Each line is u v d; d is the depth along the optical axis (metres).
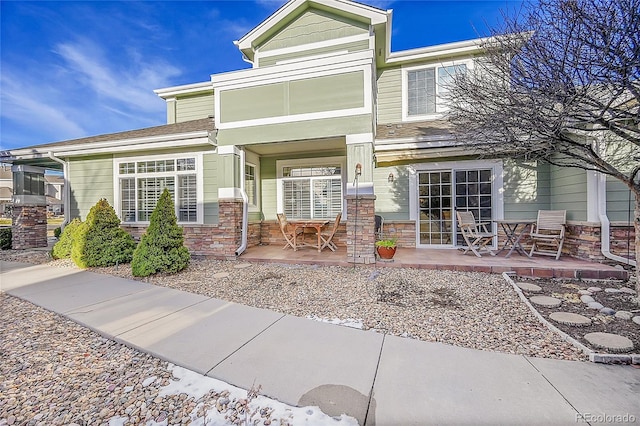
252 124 9.50
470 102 5.73
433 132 9.52
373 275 7.29
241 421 2.58
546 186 9.62
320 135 8.88
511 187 9.85
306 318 4.84
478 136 6.00
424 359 3.53
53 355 3.77
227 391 2.98
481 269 7.42
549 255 8.63
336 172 11.65
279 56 11.57
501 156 7.07
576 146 5.36
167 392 2.99
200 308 5.31
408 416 2.60
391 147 9.30
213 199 10.50
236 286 6.67
